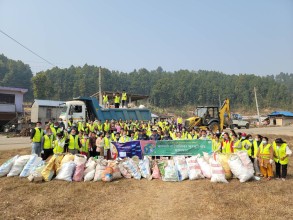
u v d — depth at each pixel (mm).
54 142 12070
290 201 7766
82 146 13164
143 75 187000
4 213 6957
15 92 37688
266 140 10758
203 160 10930
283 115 60531
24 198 8125
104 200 8102
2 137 29125
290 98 173625
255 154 10984
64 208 7371
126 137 14594
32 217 6746
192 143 12961
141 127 18844
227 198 8070
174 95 160500
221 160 10422
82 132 14242
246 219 6559
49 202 7793
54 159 10336
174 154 13039
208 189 8969
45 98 91000
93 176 10227
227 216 6730
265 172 10625
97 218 6781
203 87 171750
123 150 13195
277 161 10609
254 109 162625
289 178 10648
